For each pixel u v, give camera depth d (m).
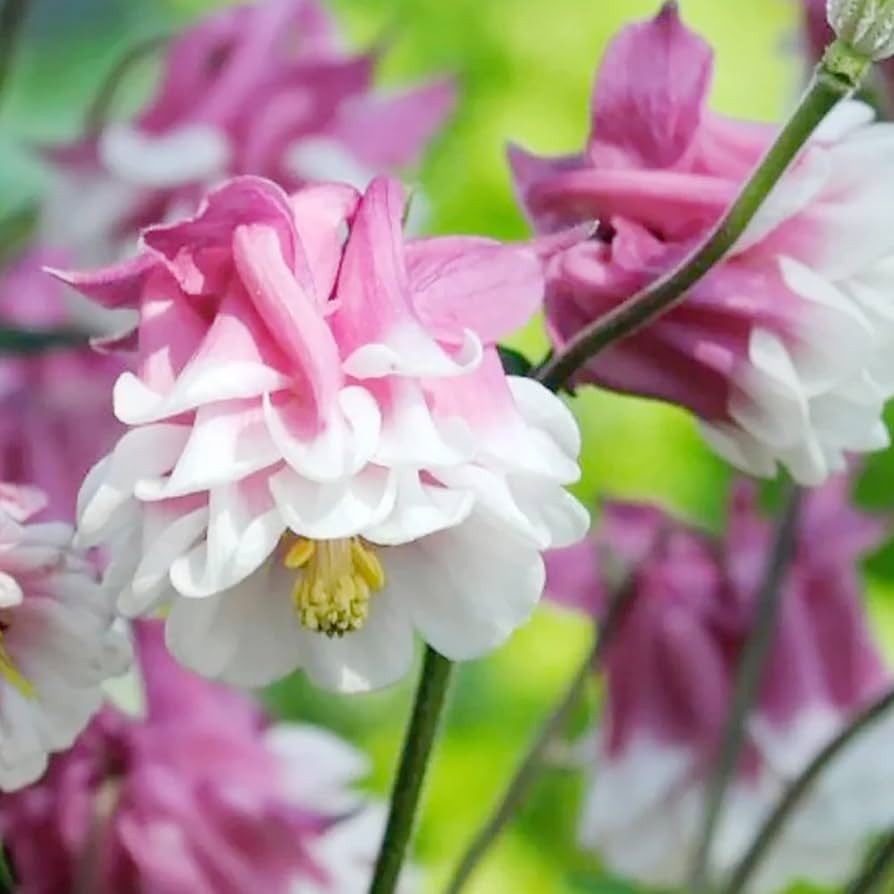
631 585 0.74
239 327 0.61
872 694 0.78
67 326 0.77
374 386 0.61
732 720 0.74
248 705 0.74
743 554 0.78
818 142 0.66
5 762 0.64
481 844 0.72
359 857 0.73
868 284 0.65
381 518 0.60
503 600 0.62
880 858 0.71
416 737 0.65
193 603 0.62
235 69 0.78
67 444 0.78
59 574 0.63
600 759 0.77
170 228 0.62
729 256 0.65
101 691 0.65
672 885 0.78
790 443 0.65
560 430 0.62
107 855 0.71
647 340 0.66
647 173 0.66
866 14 0.62
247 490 0.61
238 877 0.72
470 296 0.62
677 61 0.66
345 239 0.62
